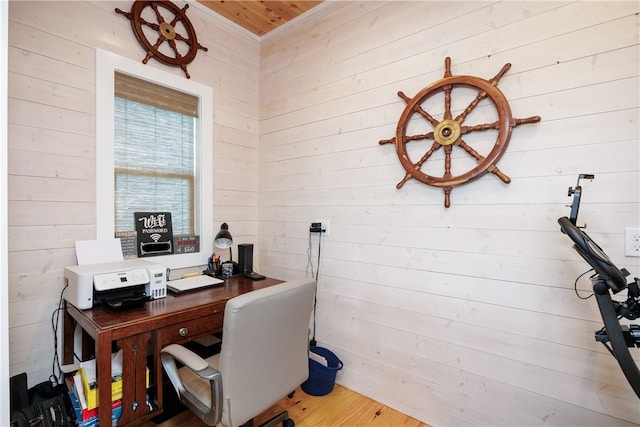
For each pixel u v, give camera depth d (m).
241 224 2.60
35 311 1.61
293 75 2.47
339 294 2.19
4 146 0.93
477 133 1.63
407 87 1.88
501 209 1.56
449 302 1.73
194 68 2.27
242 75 2.59
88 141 1.77
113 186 1.86
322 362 2.08
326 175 2.26
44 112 1.62
